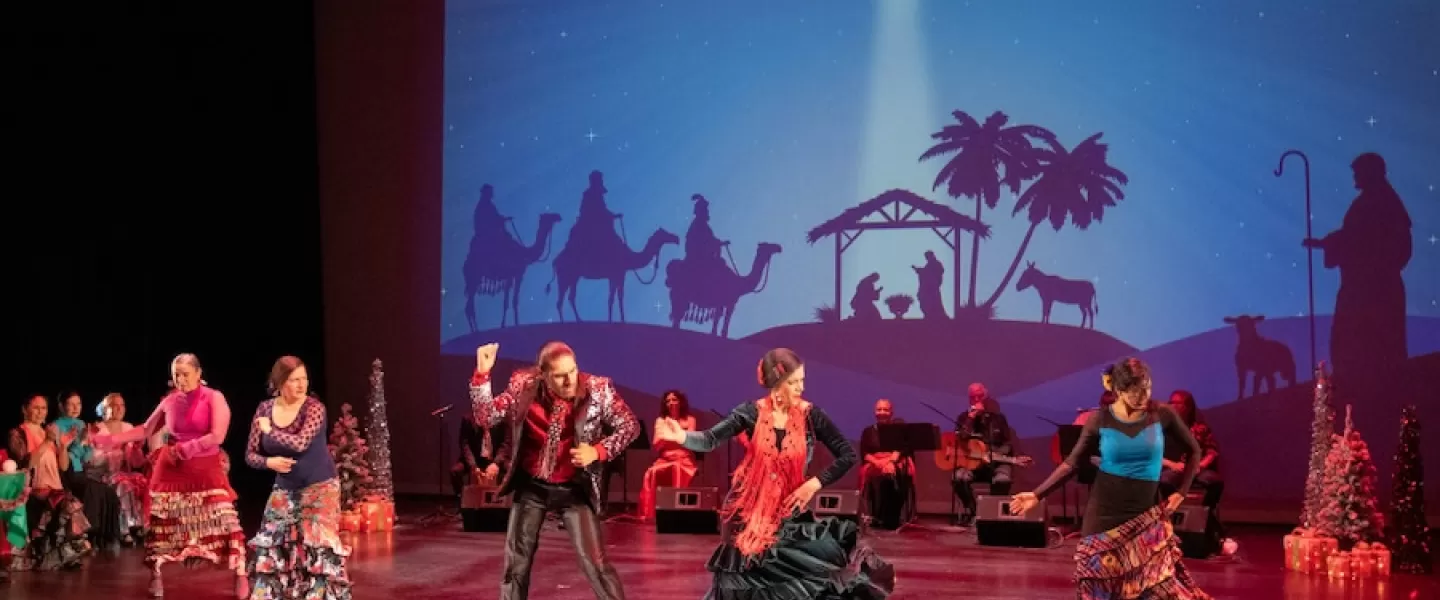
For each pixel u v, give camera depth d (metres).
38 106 10.51
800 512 5.18
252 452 5.95
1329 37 10.44
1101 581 5.21
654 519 10.60
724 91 11.95
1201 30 10.75
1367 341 10.25
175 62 11.71
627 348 12.09
